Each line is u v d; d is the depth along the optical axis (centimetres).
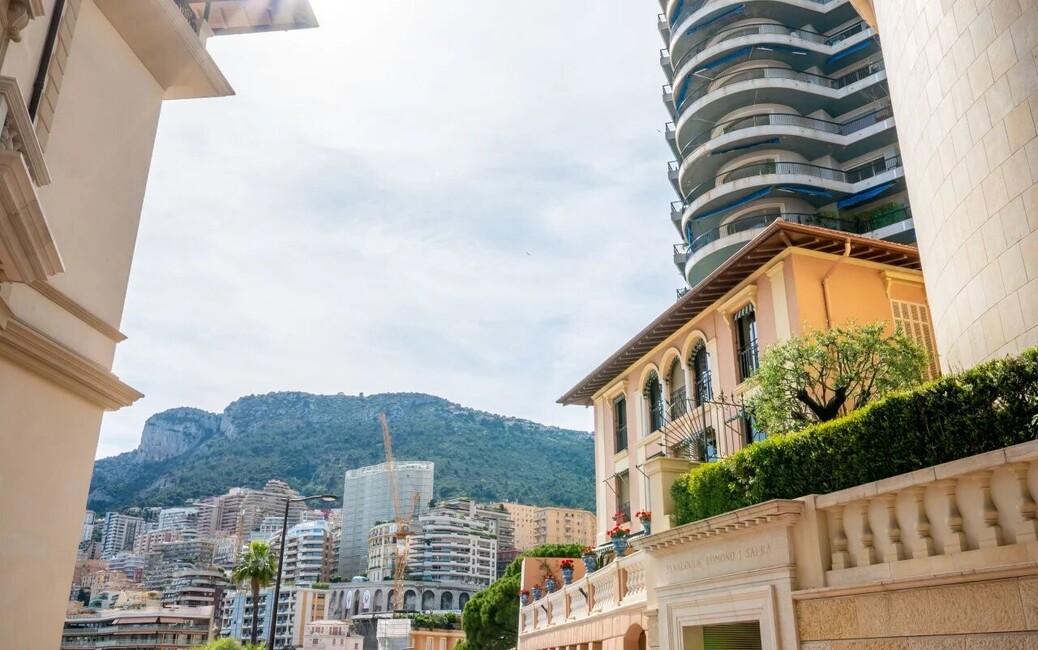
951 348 1379
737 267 2278
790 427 1531
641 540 1441
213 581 16375
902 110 1625
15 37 877
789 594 1066
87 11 1222
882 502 976
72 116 1166
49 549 1070
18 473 1005
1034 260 1141
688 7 6359
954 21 1374
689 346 2653
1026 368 865
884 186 5328
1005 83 1229
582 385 3297
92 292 1200
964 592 838
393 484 19162
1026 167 1170
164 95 1467
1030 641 764
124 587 19300
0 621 966
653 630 1452
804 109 5866
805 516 1073
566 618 2195
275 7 1534
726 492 1273
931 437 949
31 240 762
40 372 1046
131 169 1340
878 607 936
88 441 1172
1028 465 805
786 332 2106
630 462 2966
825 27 6203
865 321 2112
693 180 6128
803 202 5584
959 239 1341
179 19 1338
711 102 5794
